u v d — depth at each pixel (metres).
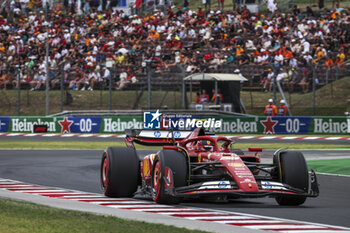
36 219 26.30
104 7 174.12
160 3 172.38
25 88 137.25
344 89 119.19
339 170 58.78
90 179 51.03
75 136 116.38
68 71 139.75
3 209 29.05
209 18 150.00
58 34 152.88
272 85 122.50
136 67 128.12
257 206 34.31
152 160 35.47
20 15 172.88
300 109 118.00
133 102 123.81
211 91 118.56
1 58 149.88
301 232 24.91
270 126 113.38
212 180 33.91
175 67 129.75
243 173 31.84
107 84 128.62
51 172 56.88
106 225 24.92
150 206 33.28
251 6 170.00
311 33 137.75
